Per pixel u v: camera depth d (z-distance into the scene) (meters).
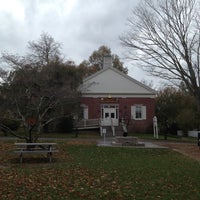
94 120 50.09
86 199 10.03
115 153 23.06
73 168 15.83
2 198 10.04
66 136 38.91
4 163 17.84
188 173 14.84
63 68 41.81
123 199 10.09
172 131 57.34
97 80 52.50
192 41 40.25
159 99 59.75
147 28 33.78
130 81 52.88
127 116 52.16
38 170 15.18
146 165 17.09
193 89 31.05
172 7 32.00
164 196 10.50
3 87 24.66
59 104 32.34
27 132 23.39
